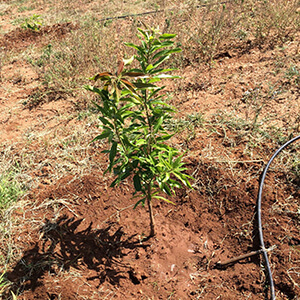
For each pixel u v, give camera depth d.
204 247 3.16
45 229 3.39
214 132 4.20
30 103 5.57
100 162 4.08
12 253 3.17
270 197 3.30
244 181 3.51
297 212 3.12
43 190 3.83
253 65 5.37
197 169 3.74
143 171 2.79
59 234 3.35
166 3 8.87
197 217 3.40
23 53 7.52
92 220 3.49
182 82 5.32
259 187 3.36
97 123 4.74
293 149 3.75
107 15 8.91
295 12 6.47
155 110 2.70
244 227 3.18
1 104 5.65
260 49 5.77
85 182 3.85
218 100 4.76
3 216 3.50
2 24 10.50
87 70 6.00
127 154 2.61
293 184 3.38
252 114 4.38
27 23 8.86
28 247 3.22
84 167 4.04
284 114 4.27
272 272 2.77
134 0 10.06
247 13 6.93
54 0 12.02
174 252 3.16
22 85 6.18
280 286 2.68
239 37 6.27
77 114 5.04
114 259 3.14
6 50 7.87
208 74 5.40
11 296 2.84
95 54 6.26
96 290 2.87
